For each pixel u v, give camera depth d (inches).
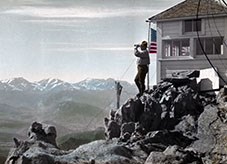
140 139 906.7
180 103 1036.5
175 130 973.8
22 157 755.4
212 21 1262.3
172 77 1186.6
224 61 1250.6
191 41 1283.2
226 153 842.8
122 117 993.5
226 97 1016.9
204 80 1168.8
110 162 776.9
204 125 948.0
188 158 772.6
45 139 920.3
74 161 769.6
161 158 768.3
